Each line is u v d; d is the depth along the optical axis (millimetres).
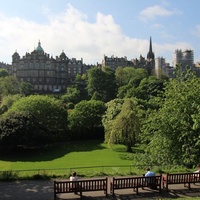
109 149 69625
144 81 145250
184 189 23062
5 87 155250
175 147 31656
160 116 32875
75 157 61438
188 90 32500
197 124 27188
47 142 75062
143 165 31266
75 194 21828
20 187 23672
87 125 85125
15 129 66500
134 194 21844
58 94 189250
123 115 61844
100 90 164750
